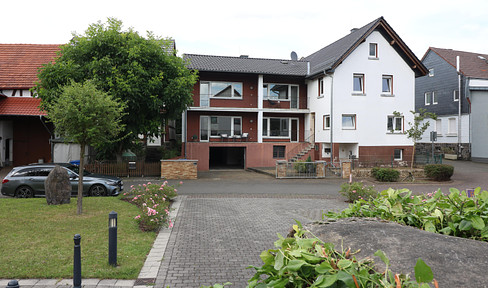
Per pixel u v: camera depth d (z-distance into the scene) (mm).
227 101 28391
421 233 2389
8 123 24344
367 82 26422
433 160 23953
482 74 32312
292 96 29922
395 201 3719
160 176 21219
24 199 12594
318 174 21625
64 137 10180
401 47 26516
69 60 18109
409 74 27234
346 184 13695
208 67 27344
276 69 28766
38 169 13758
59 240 7254
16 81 24391
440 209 3545
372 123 26531
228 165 31391
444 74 34250
